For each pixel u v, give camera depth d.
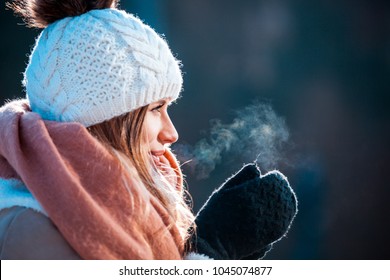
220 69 12.46
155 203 1.95
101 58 1.91
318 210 11.06
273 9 12.49
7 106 2.02
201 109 12.29
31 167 1.76
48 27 2.03
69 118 1.93
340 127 12.24
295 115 12.34
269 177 2.06
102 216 1.75
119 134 1.95
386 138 12.24
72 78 1.91
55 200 1.73
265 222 2.01
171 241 1.90
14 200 1.83
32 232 1.76
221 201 2.04
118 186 1.82
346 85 12.48
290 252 10.60
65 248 1.75
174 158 2.34
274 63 12.48
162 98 2.02
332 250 10.85
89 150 1.82
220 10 12.43
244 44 12.49
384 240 11.11
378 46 12.58
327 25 12.55
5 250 1.76
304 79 12.49
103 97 1.91
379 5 12.53
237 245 2.00
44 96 1.97
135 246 1.78
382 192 11.63
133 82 1.93
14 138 1.79
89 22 1.94
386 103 12.37
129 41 1.94
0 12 11.21
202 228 2.02
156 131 2.03
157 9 12.07
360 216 11.26
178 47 12.34
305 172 11.45
